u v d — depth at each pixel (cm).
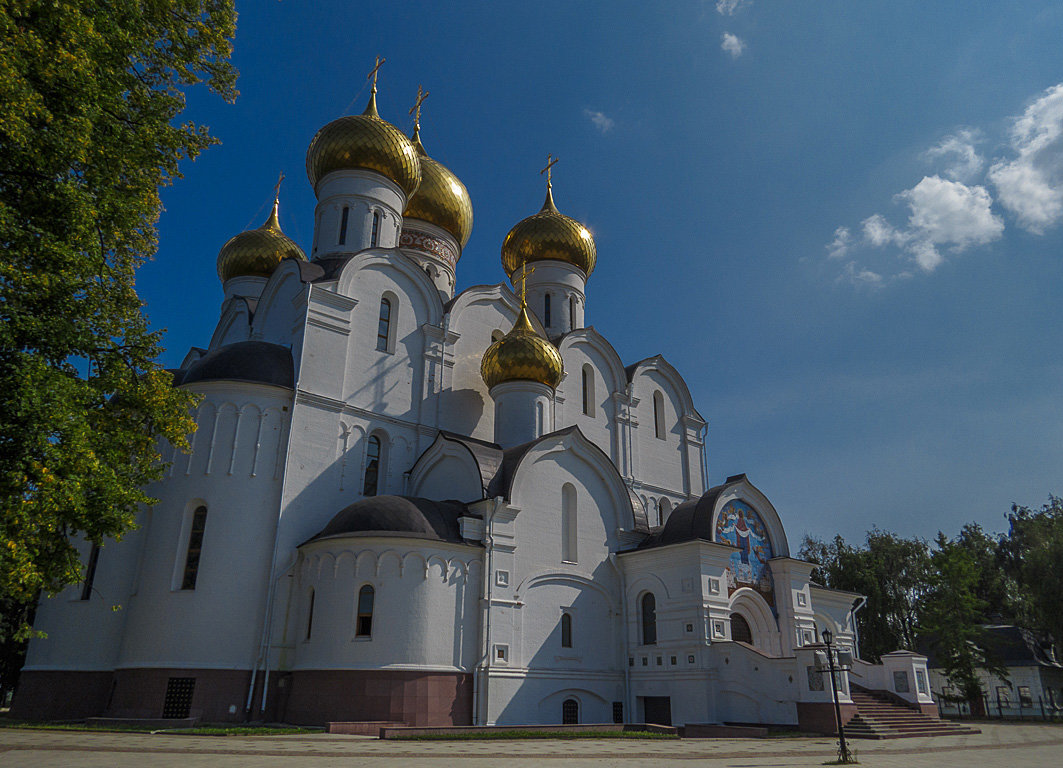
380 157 3600
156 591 2494
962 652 4438
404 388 3222
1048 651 5447
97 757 1378
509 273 4622
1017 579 5459
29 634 1468
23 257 1380
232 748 1592
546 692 2773
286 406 2811
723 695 2795
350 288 3144
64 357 1490
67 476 1318
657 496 4078
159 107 1725
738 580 3138
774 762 1605
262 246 4047
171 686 2391
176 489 2603
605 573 3167
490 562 2733
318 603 2514
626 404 4103
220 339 3878
